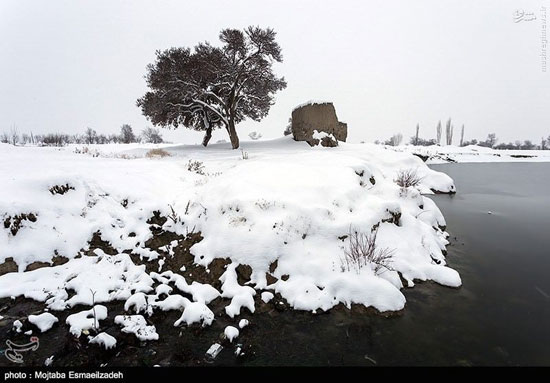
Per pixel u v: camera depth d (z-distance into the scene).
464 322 4.62
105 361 3.84
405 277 5.75
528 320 4.65
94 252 6.05
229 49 21.02
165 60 20.47
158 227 6.78
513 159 27.73
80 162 9.92
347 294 5.12
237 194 6.84
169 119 24.12
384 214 6.92
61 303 4.91
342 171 8.40
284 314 4.86
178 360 3.88
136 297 4.92
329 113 20.59
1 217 5.75
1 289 5.06
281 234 5.92
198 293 5.19
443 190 14.16
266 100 24.94
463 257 7.02
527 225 9.30
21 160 9.51
